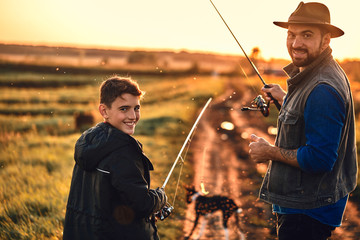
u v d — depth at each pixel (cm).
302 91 238
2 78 4609
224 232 566
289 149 243
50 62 7888
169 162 992
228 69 7794
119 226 214
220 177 880
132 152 216
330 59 244
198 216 593
